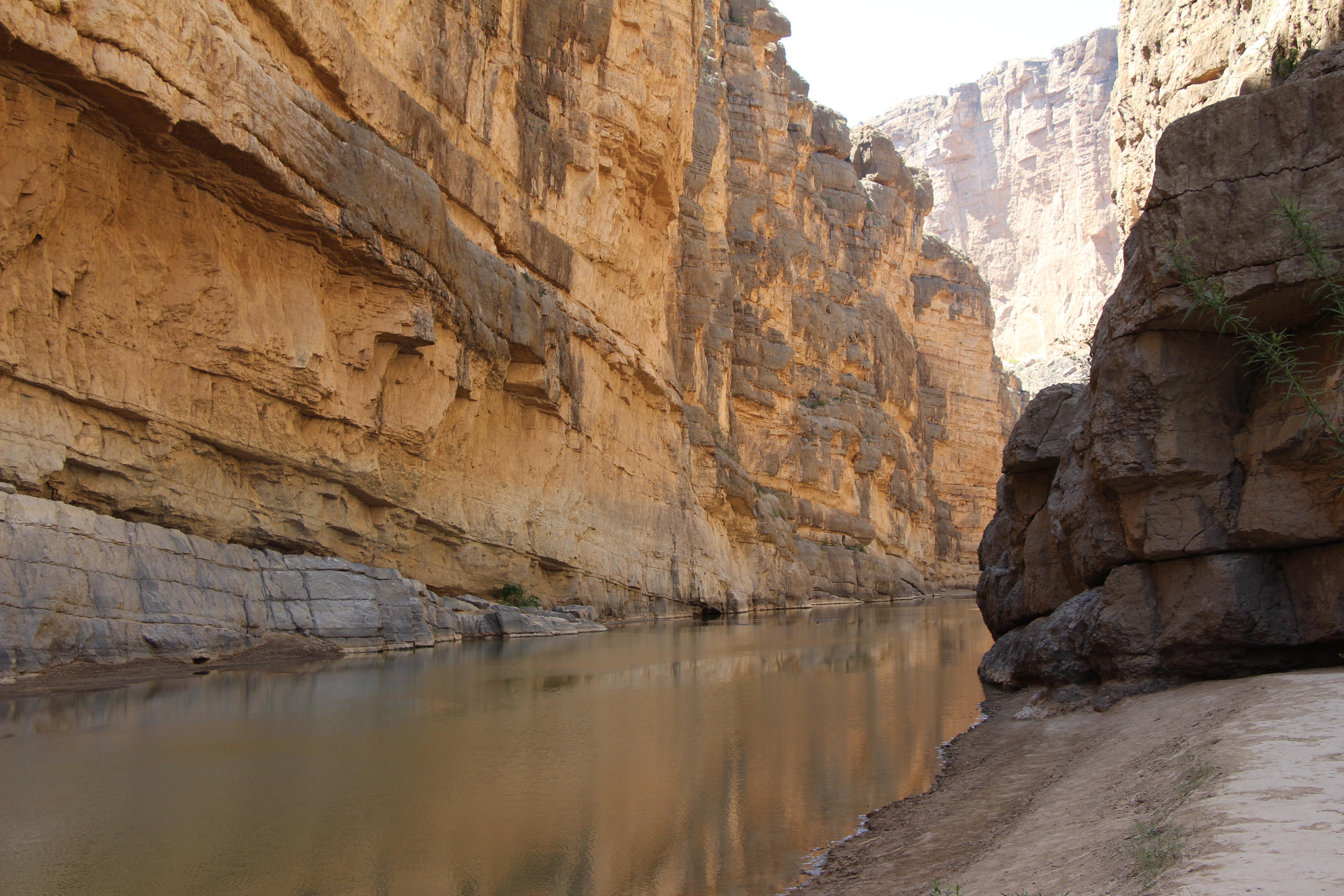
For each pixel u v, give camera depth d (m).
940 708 15.41
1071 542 14.73
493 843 8.27
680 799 9.88
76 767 9.88
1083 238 142.88
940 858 7.68
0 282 14.64
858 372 69.00
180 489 18.08
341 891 7.02
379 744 11.51
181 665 15.78
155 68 15.24
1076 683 14.11
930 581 77.44
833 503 62.56
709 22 59.06
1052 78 152.00
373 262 21.08
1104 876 5.48
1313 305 11.29
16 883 6.91
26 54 13.86
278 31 19.28
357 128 20.91
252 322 18.92
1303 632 11.47
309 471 20.88
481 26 27.47
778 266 58.62
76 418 16.03
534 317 28.36
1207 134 11.70
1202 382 12.12
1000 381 89.69
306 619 19.05
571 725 13.27
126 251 16.78
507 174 29.20
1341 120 11.09
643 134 35.50
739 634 30.23
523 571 29.53
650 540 38.47
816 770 11.27
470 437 27.17
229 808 8.80
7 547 13.70
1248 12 18.66
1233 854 4.79
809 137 68.06
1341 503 10.98
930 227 164.62
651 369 38.38
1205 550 11.97
